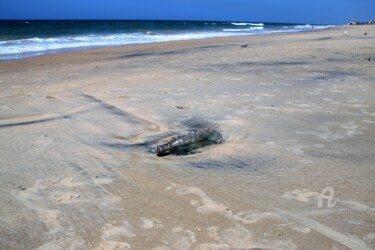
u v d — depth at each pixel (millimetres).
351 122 4781
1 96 6262
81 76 8734
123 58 12992
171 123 4691
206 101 5906
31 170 3246
